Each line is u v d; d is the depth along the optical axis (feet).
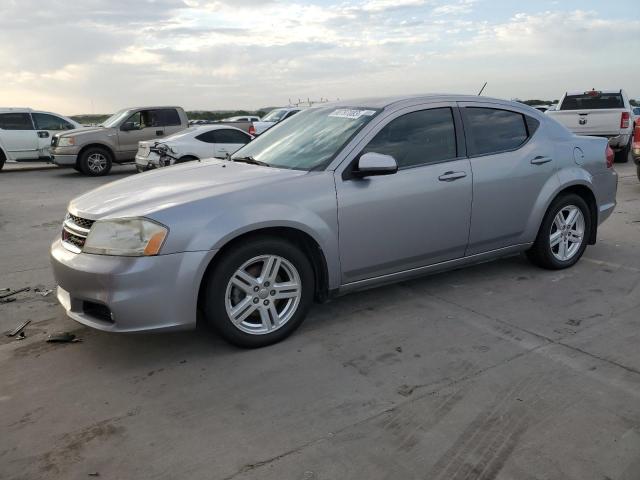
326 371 11.23
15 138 52.31
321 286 13.05
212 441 9.02
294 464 8.41
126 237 10.85
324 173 12.67
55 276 11.98
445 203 14.24
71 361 11.93
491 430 9.15
